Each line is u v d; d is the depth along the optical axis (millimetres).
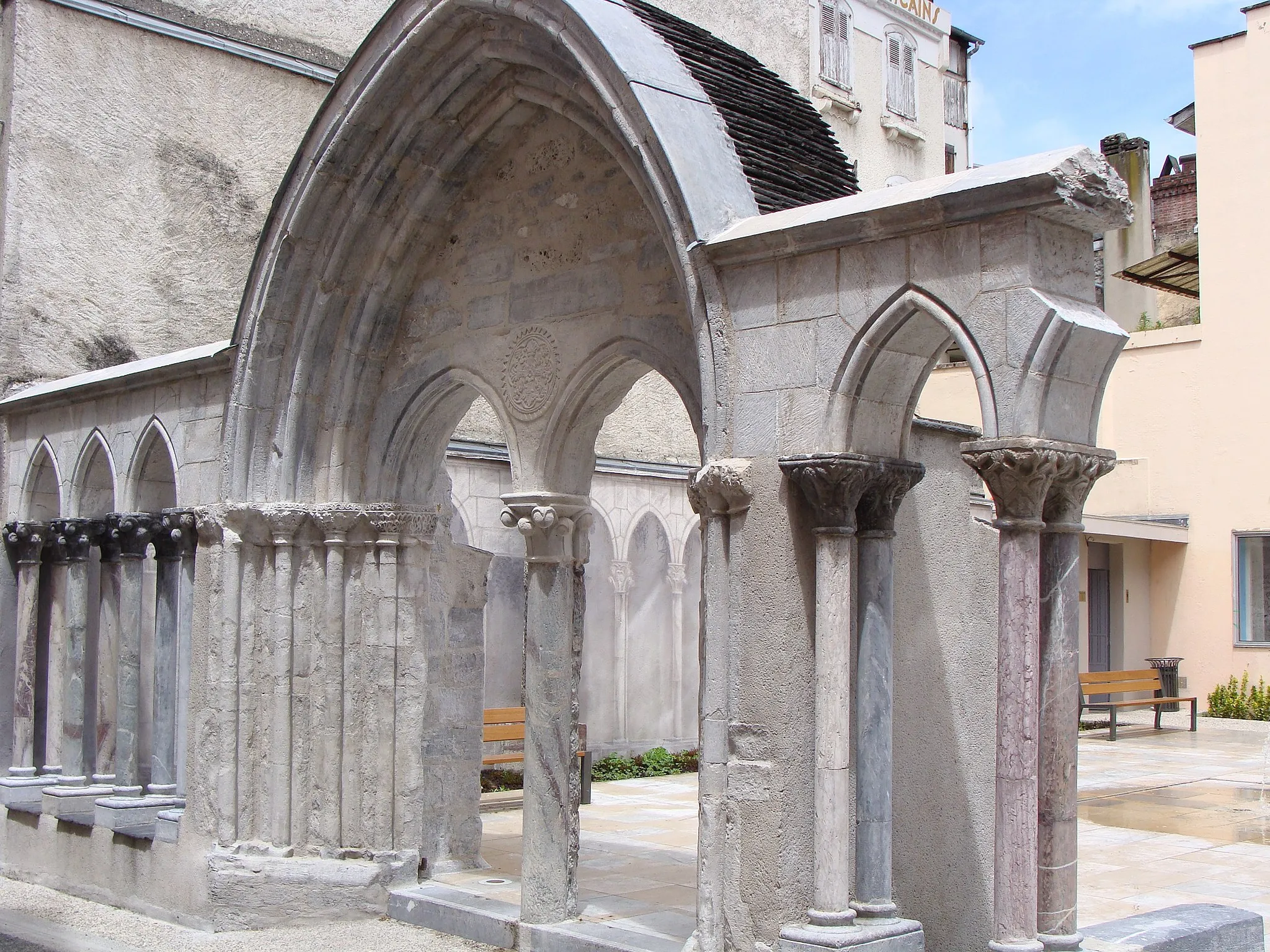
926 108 22125
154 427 9805
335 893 8461
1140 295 26781
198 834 8828
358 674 8758
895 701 6578
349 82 8219
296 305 8828
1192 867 9555
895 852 6453
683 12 17484
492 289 8375
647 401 16328
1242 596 21609
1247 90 21750
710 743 6258
